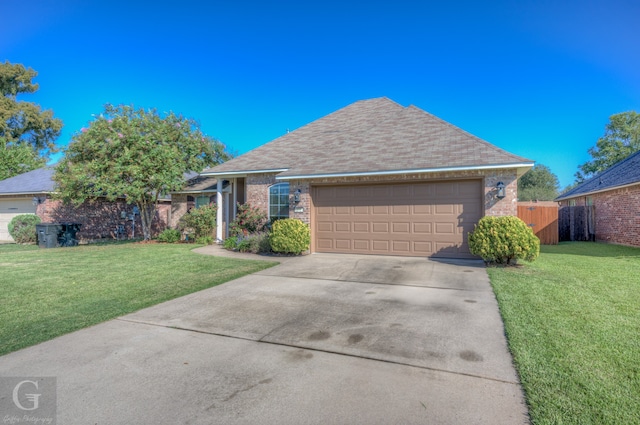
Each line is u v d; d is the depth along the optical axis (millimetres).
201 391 2936
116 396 2873
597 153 36875
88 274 8117
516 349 3625
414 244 10188
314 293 6180
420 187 10141
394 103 15562
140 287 6816
